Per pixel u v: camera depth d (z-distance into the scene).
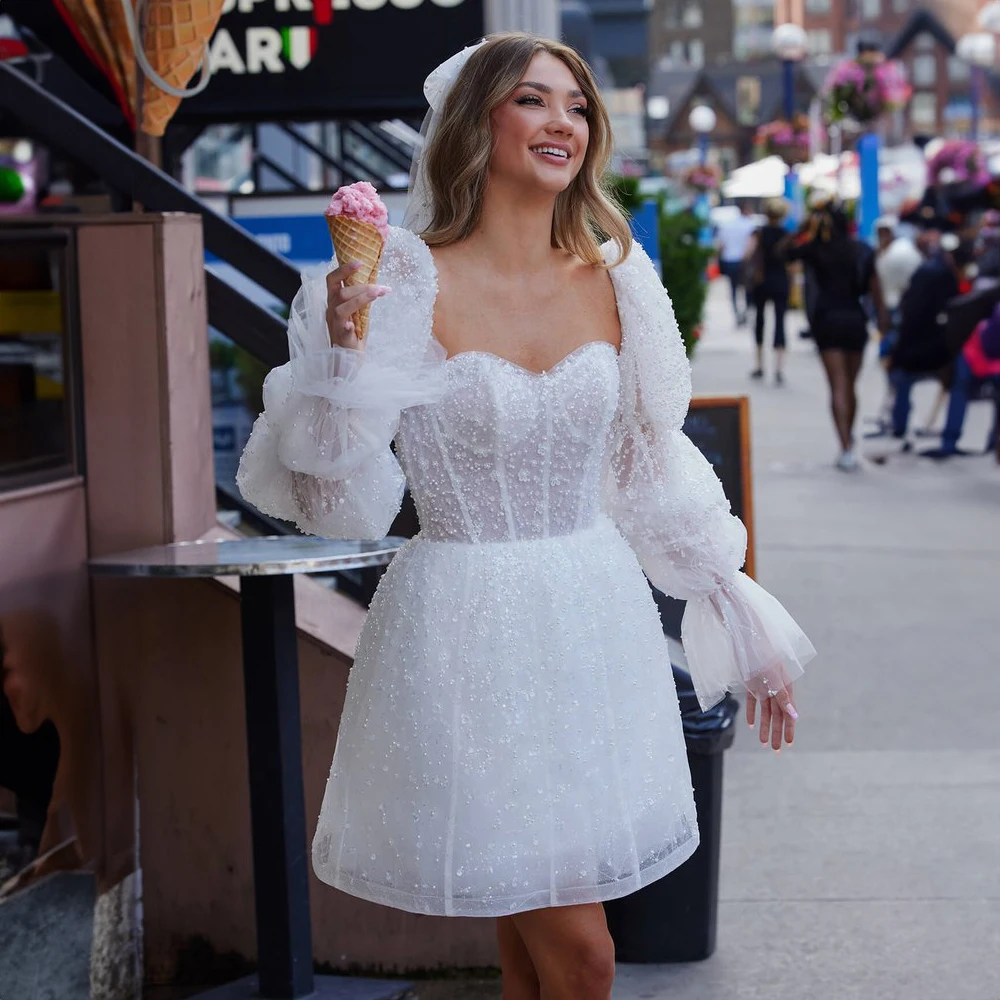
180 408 3.69
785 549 8.97
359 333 2.43
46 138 4.10
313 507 2.54
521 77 2.58
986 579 8.19
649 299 2.68
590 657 2.53
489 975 3.69
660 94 100.31
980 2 94.00
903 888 4.28
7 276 3.35
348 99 6.60
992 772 5.26
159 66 4.20
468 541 2.56
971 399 12.60
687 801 2.68
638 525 2.76
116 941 3.69
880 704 6.06
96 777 3.62
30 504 3.42
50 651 3.48
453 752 2.48
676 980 3.75
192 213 4.05
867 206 22.98
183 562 3.04
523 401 2.52
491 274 2.61
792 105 29.06
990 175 20.30
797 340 24.84
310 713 3.62
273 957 3.31
